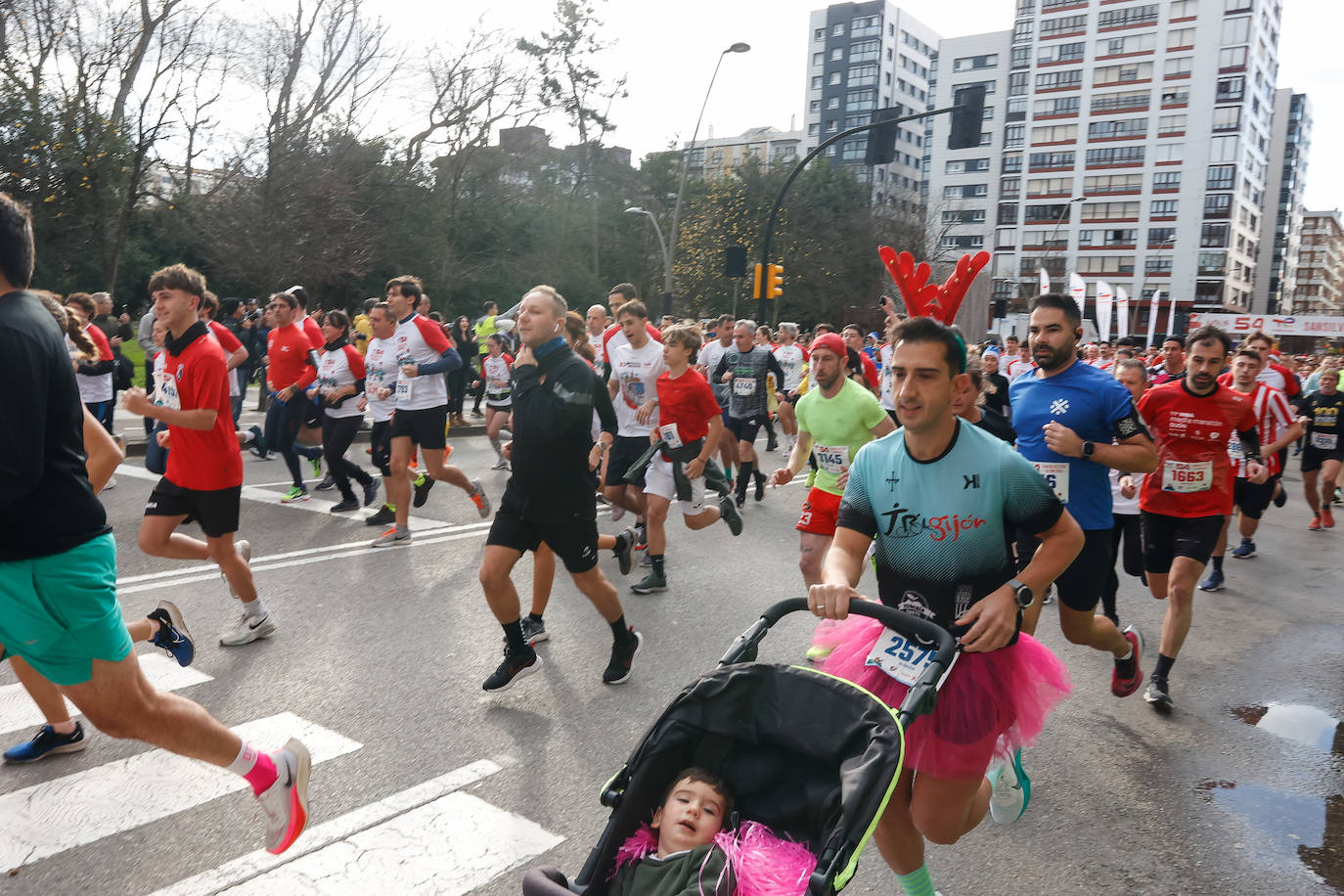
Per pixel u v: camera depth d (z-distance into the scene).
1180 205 80.44
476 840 3.28
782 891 1.99
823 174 54.31
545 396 4.37
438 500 9.70
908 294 3.57
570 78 43.03
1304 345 86.00
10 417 2.23
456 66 30.86
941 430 2.48
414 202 32.12
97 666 2.54
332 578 6.58
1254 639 6.32
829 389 5.37
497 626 5.68
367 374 8.33
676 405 6.51
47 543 2.42
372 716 4.32
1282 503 9.33
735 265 18.75
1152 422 5.50
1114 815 3.73
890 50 99.00
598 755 3.99
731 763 2.33
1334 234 158.12
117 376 11.20
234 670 4.81
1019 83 86.75
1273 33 82.94
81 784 3.57
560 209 39.97
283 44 23.80
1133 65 81.56
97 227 21.30
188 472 4.85
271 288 24.56
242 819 3.36
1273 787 4.03
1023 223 87.38
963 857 3.36
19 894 2.88
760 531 9.01
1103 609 6.12
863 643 2.69
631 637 4.86
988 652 2.51
